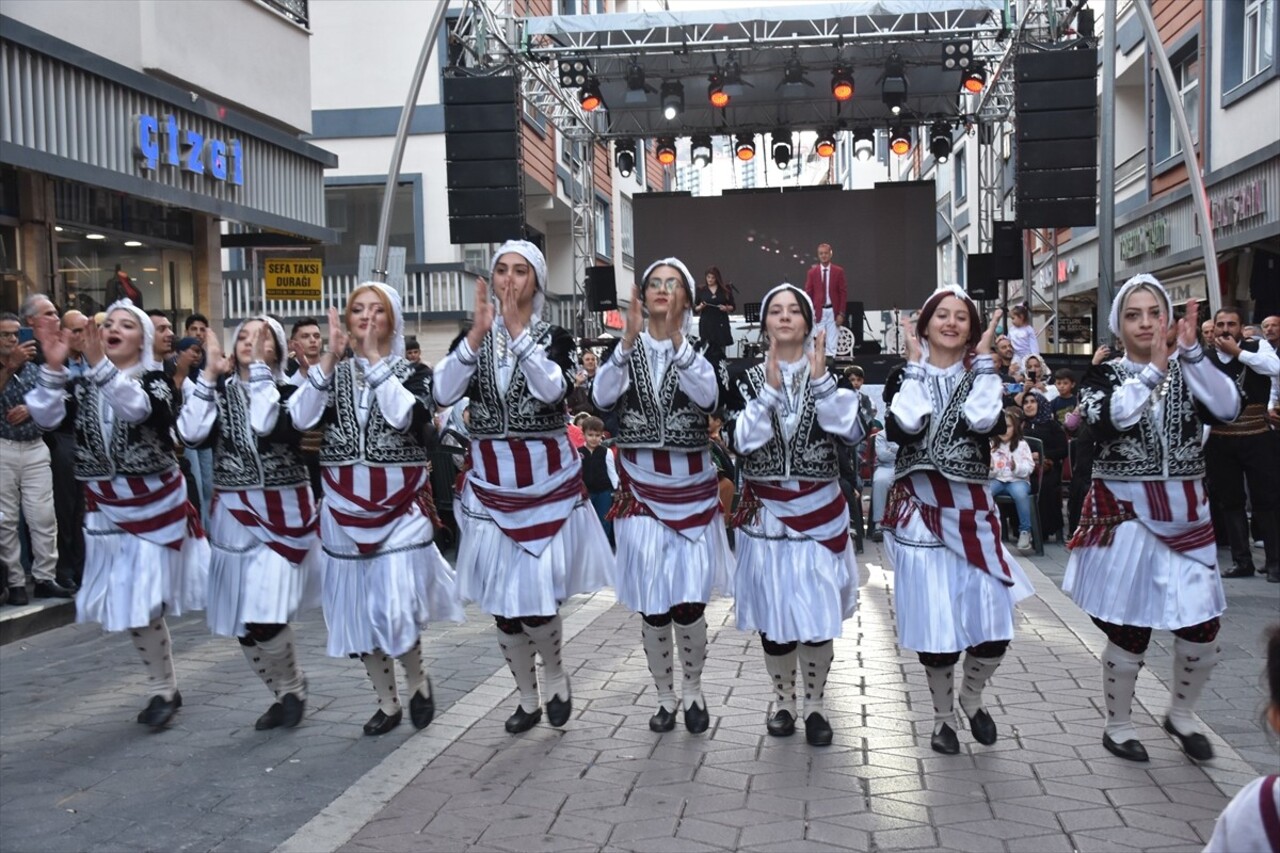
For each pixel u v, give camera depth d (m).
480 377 5.49
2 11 10.66
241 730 5.90
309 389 5.52
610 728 5.79
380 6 22.73
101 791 5.05
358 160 22.94
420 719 5.81
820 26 17.08
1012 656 7.00
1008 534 12.52
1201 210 12.39
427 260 22.91
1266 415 9.33
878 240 21.91
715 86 17.80
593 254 22.03
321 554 6.02
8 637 8.20
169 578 5.93
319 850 4.32
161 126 12.52
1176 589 4.93
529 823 4.55
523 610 5.48
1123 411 4.93
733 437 5.41
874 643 7.49
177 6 13.12
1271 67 14.97
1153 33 12.51
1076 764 5.09
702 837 4.37
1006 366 13.38
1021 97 14.89
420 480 5.65
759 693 6.36
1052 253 20.44
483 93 16.14
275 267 13.17
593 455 11.86
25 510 8.80
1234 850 2.14
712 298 17.56
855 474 12.20
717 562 5.66
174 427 6.07
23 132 10.51
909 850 4.21
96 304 12.54
